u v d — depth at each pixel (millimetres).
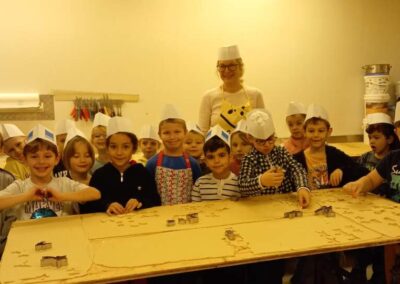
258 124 2322
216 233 1747
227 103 3148
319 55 4555
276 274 2330
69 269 1435
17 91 3873
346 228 1778
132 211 2096
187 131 2943
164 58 4160
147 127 3369
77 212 2236
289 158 2414
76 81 3988
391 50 4719
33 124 3941
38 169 2148
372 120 2762
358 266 2414
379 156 2750
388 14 4707
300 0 4422
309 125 2734
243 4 4273
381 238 1662
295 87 4527
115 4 3990
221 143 2350
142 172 2359
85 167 2568
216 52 4262
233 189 2391
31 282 1351
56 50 3912
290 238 1675
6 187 2264
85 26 3949
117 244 1649
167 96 4215
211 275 2320
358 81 4715
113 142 2312
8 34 3799
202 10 4184
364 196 2275
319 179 2701
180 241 1665
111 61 4043
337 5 4543
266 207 2109
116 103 4098
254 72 4391
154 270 1419
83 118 4020
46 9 3850
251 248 1581
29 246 1647
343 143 4645
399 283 1928
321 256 2223
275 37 4398
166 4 4102
